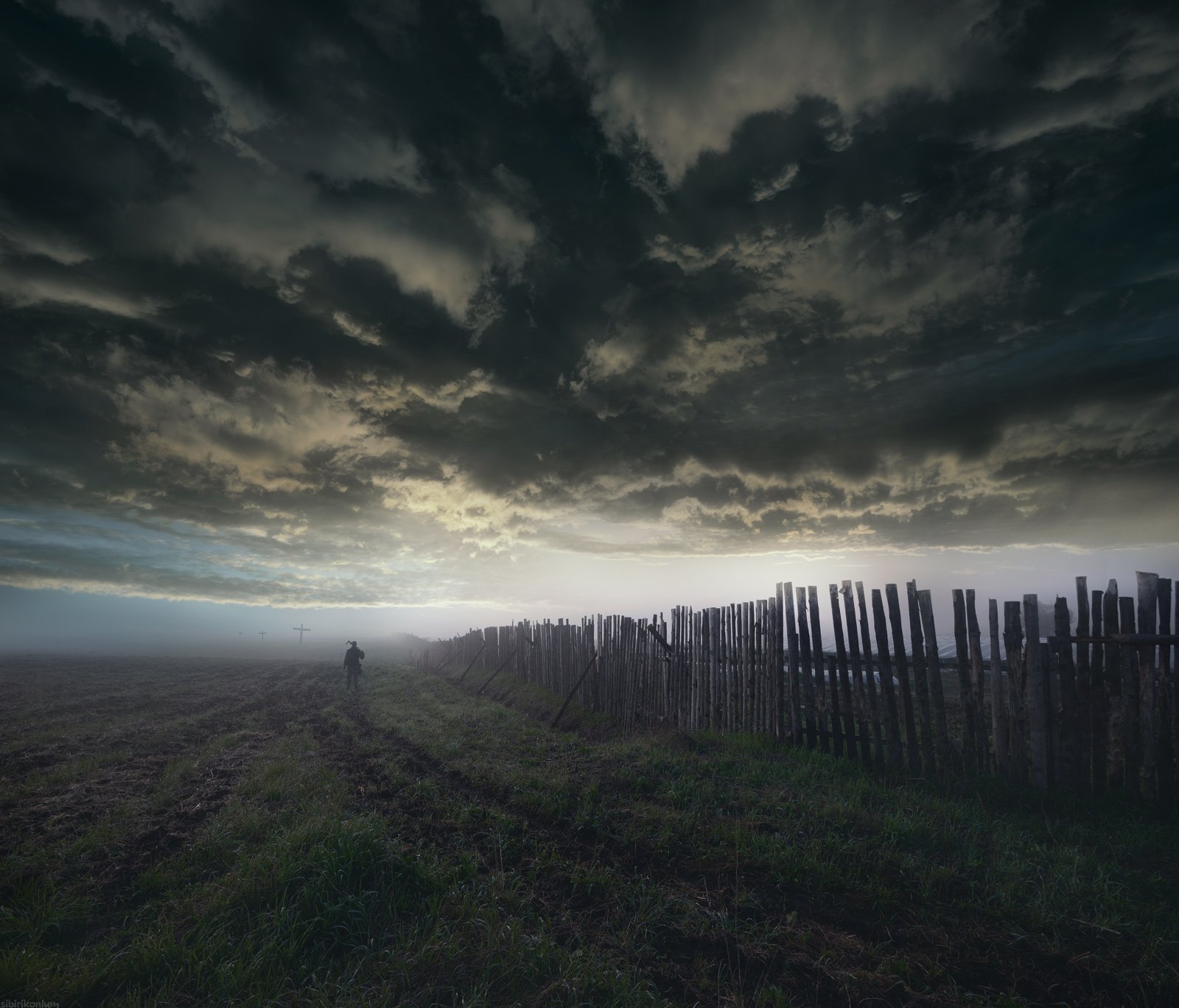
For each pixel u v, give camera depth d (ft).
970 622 25.90
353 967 12.82
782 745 30.91
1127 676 22.16
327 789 25.91
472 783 28.09
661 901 15.97
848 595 29.76
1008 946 13.83
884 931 14.60
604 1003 11.75
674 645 41.50
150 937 13.37
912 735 26.55
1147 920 14.75
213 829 20.30
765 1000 11.98
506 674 75.92
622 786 26.17
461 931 14.20
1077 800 21.98
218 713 53.52
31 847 19.35
